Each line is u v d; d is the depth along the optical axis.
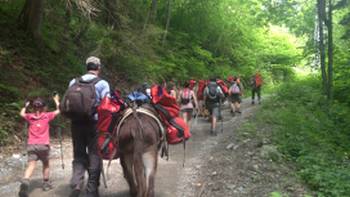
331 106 15.95
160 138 5.82
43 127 6.70
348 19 16.11
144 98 6.23
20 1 14.88
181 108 12.71
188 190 7.14
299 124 12.22
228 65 32.88
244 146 10.13
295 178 7.79
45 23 14.96
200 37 31.00
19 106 10.41
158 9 27.66
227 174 7.85
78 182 5.95
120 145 5.59
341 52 19.66
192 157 9.79
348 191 7.12
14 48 12.86
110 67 18.11
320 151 9.79
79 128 6.07
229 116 17.52
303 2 27.08
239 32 34.44
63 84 13.48
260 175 7.75
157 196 6.77
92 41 16.58
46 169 6.90
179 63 24.86
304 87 20.02
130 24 20.53
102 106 5.65
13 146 9.50
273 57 40.69
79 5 12.18
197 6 29.48
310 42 22.58
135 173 5.18
